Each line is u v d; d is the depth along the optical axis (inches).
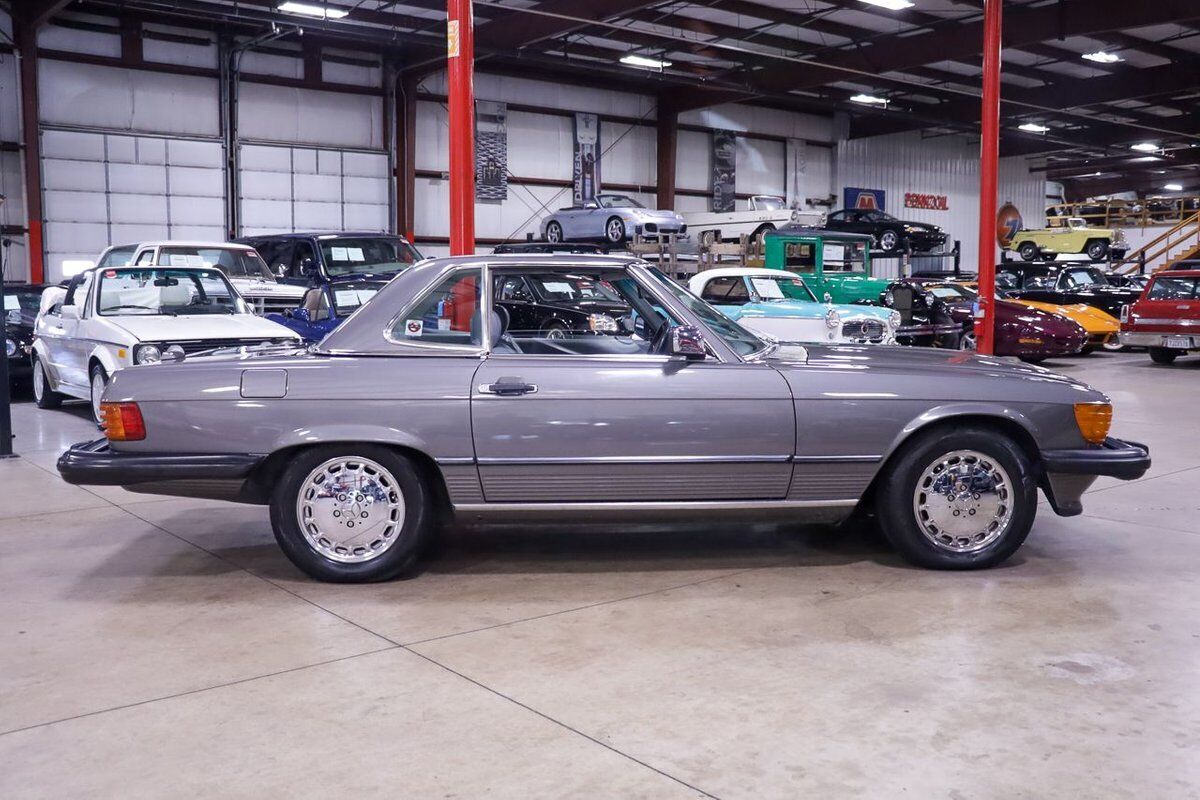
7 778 109.5
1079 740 116.4
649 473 177.8
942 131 1405.0
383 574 180.2
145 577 186.7
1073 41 979.3
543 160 1071.6
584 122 1095.0
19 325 467.8
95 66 819.4
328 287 433.7
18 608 169.0
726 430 177.3
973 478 185.5
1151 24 762.8
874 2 811.4
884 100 1165.1
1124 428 375.9
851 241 740.0
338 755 114.2
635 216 820.6
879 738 117.3
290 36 913.5
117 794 105.9
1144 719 122.0
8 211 786.2
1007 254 1551.4
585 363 179.0
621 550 204.4
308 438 174.1
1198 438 351.3
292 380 175.6
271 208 916.0
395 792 105.7
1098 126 1419.8
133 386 178.1
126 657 145.6
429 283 182.1
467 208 372.5
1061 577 183.5
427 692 131.9
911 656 143.6
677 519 182.4
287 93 917.8
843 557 197.8
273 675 138.2
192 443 175.9
